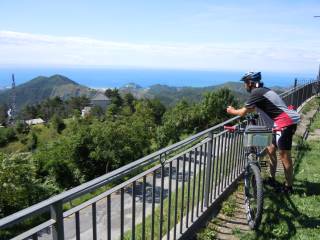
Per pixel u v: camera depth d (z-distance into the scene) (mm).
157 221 5359
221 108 32312
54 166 22562
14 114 103062
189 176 4062
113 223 10141
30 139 66000
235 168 5898
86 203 2352
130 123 25812
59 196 2006
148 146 25438
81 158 23484
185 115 32281
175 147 3441
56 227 2014
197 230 4289
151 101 62344
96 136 23000
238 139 5941
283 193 5273
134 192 2920
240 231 4316
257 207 4062
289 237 4090
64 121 78375
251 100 4645
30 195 15352
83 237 9047
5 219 1675
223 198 5305
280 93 9344
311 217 4574
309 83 17828
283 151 4969
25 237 1832
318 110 14453
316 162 7074
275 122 4703
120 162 23047
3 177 14305
